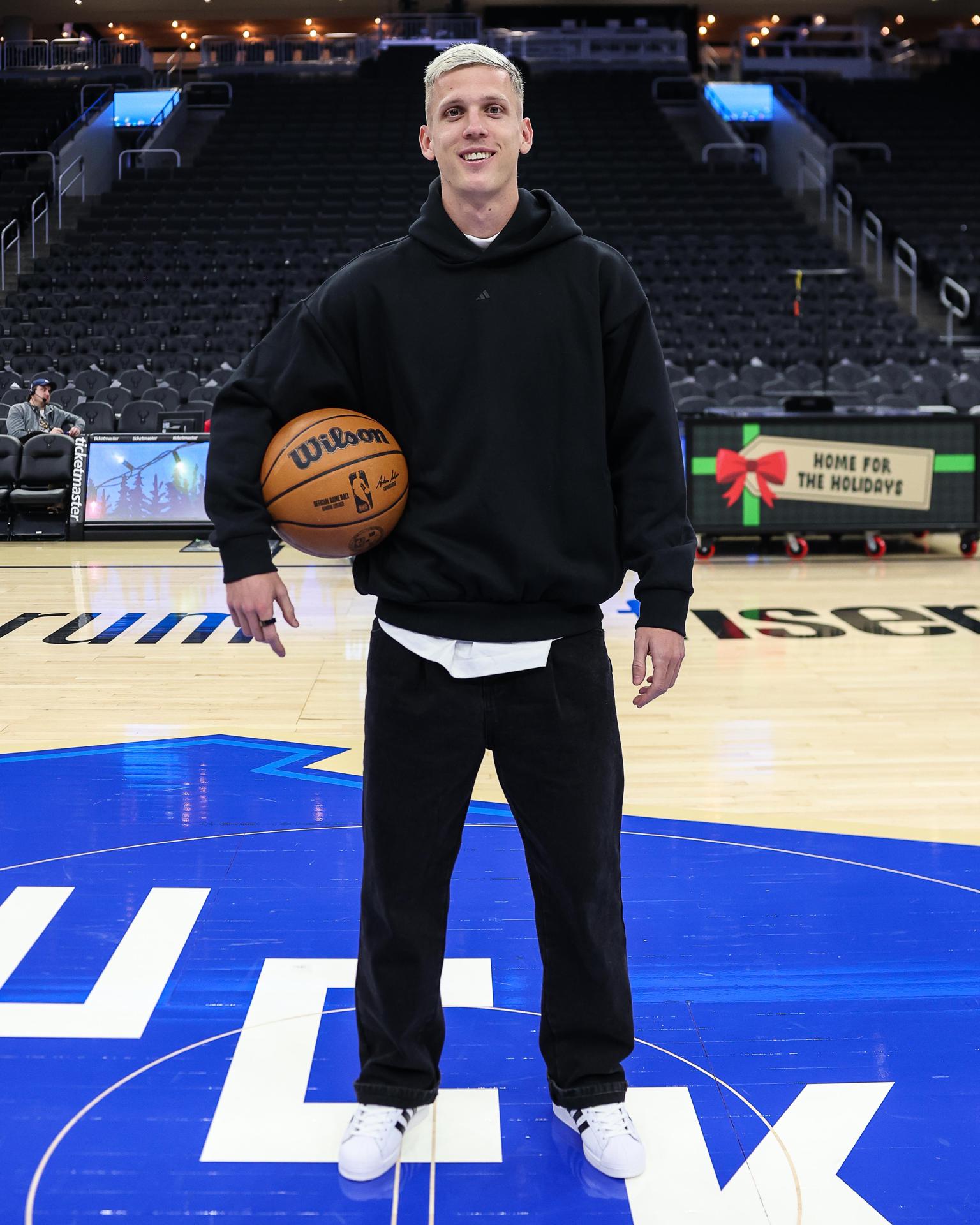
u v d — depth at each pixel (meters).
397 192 16.91
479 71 1.61
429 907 1.74
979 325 14.57
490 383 1.63
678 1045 2.06
